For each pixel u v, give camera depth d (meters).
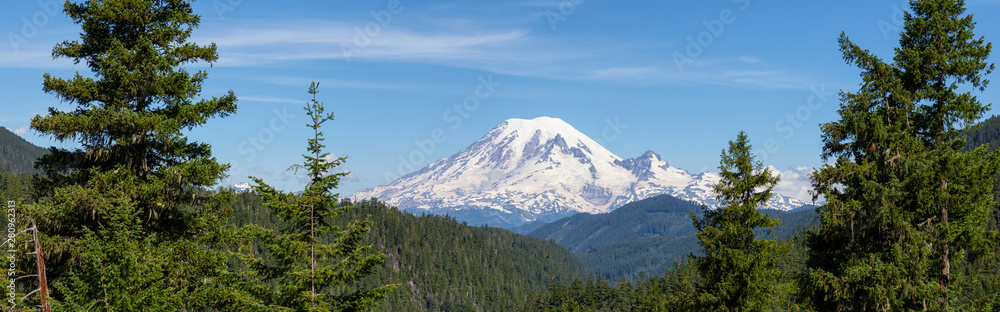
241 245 19.14
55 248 17.34
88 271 16.78
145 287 17.25
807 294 24.75
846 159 23.56
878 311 22.53
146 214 19.73
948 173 22.03
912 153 22.58
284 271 18.67
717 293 29.44
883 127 22.41
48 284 18.05
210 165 19.20
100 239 17.59
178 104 20.02
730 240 29.23
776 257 28.81
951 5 22.53
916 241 21.84
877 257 22.83
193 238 20.16
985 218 22.36
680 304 31.05
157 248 18.42
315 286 18.77
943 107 22.56
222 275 18.47
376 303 19.27
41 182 18.69
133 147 19.70
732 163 29.11
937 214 22.97
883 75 23.28
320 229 18.48
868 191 22.50
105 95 19.19
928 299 22.55
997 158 21.86
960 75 22.53
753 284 28.41
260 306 17.61
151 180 19.12
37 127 17.52
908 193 22.67
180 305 18.03
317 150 17.98
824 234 24.45
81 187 17.66
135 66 19.25
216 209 19.94
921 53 22.67
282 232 18.80
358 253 18.98
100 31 19.48
